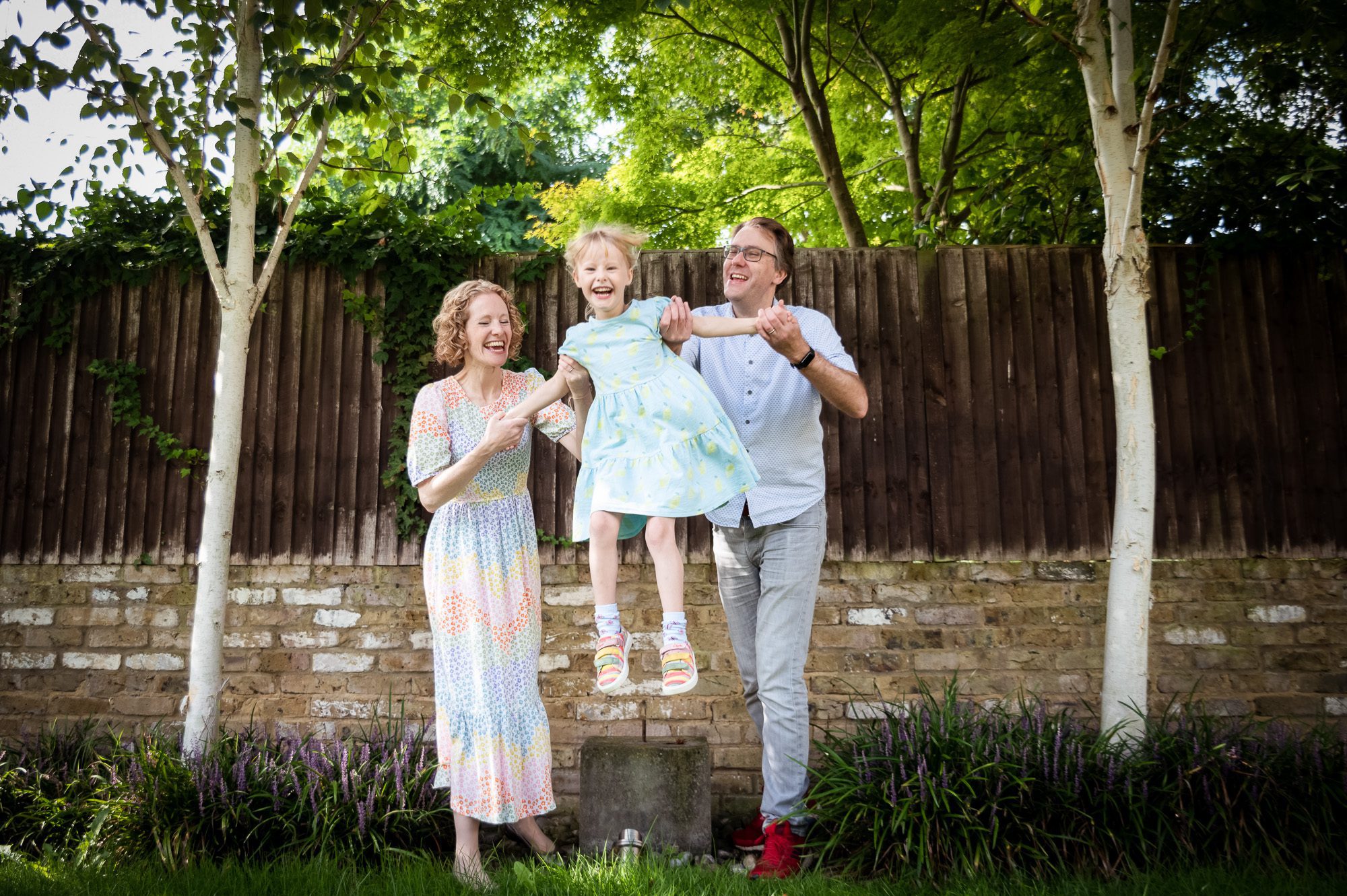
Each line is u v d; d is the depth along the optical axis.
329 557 4.27
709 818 3.39
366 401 4.37
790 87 7.20
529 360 4.38
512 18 5.64
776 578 3.21
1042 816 3.12
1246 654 4.20
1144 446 3.62
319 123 3.76
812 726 4.15
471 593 3.11
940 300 4.45
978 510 4.30
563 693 4.19
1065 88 6.14
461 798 3.02
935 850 3.01
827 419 4.36
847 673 4.20
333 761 3.45
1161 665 4.20
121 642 4.24
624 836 3.29
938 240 4.66
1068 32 5.35
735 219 9.20
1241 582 4.25
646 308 2.67
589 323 2.67
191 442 4.38
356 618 4.23
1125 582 3.59
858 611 4.25
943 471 4.33
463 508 3.18
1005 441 4.35
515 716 3.12
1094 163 5.40
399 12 4.01
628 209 8.89
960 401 4.38
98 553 4.30
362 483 4.32
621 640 2.43
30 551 4.30
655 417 2.53
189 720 3.44
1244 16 4.57
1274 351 4.40
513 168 13.34
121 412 4.36
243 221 3.71
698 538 4.28
